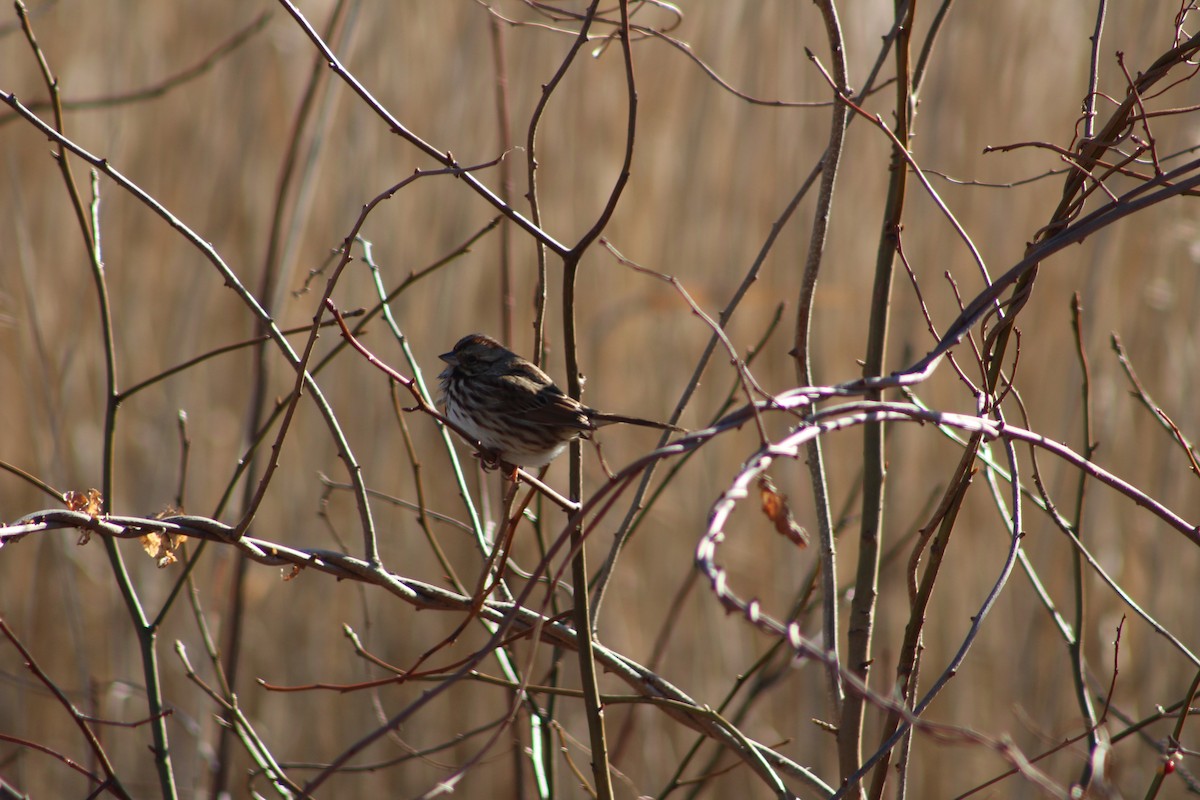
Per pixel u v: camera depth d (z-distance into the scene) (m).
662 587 12.34
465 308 13.31
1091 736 6.05
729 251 13.42
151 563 12.07
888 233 6.23
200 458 13.21
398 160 13.45
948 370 12.45
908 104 6.10
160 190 14.06
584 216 13.81
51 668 12.06
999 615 11.80
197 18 14.44
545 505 11.70
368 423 12.83
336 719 12.36
